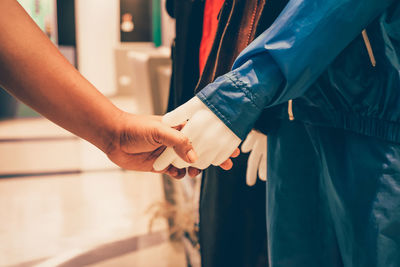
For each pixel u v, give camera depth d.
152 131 0.78
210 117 0.75
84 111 0.81
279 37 0.70
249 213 1.23
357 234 0.78
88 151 4.48
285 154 0.94
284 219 0.96
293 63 0.69
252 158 1.07
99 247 2.37
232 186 1.20
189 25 1.15
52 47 0.81
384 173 0.73
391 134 0.71
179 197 2.32
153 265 2.17
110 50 8.65
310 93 0.82
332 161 0.82
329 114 0.81
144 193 3.23
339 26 0.67
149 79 2.37
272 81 0.72
